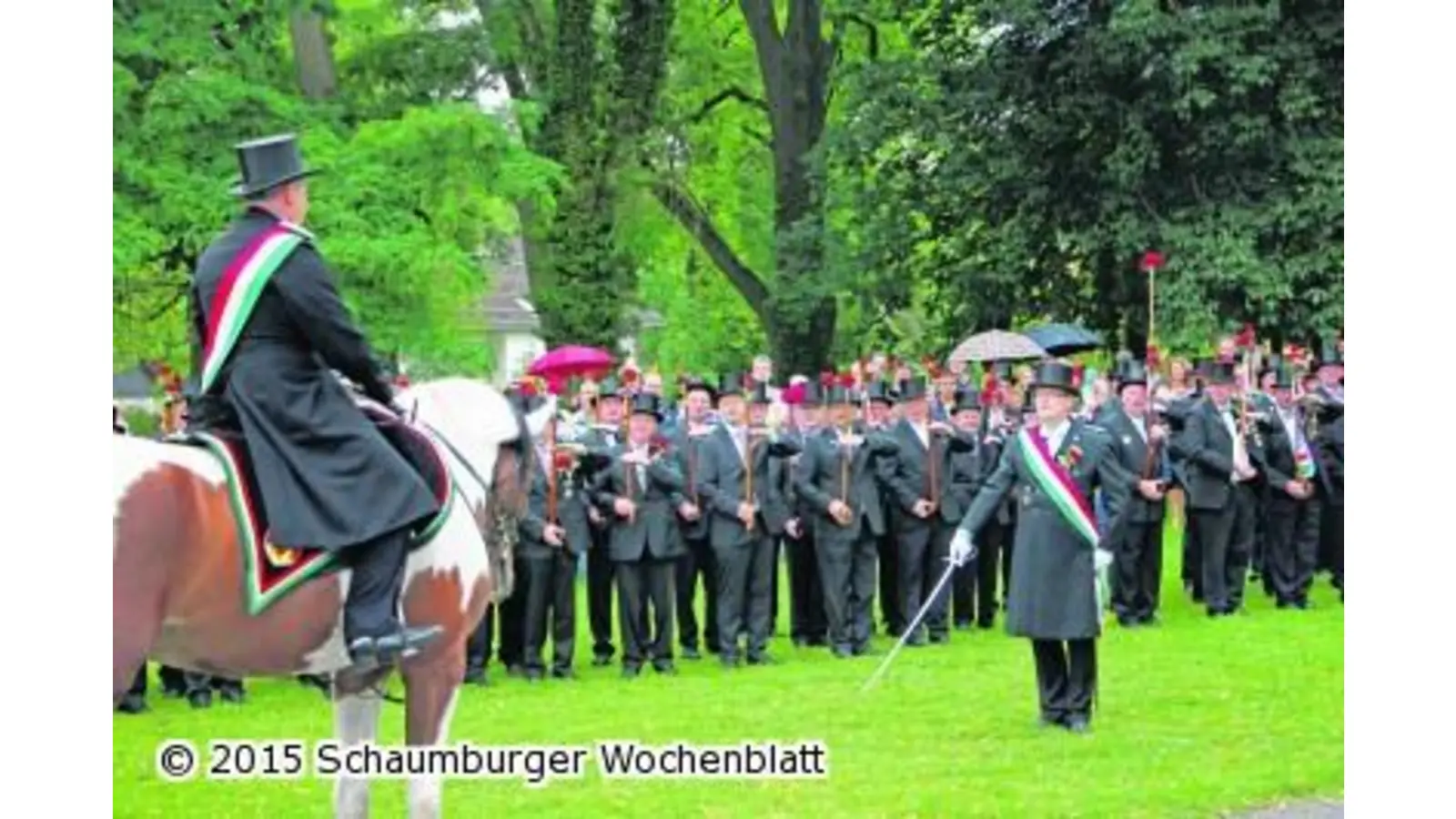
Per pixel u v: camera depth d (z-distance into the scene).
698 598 21.22
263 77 21.28
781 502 16.53
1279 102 27.88
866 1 33.88
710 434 16.27
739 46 37.56
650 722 13.12
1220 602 18.61
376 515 8.33
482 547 9.30
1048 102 29.62
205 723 13.74
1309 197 27.70
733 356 42.09
